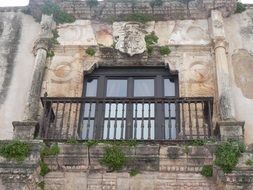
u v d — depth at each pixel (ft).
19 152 33.86
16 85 42.14
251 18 45.91
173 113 39.55
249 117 39.40
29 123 36.88
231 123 36.14
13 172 33.09
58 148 34.73
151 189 33.78
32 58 43.78
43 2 46.19
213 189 33.60
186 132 37.91
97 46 43.78
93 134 37.06
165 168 34.17
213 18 44.78
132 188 33.86
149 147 34.37
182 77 41.75
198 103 38.52
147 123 38.55
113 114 39.29
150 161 34.22
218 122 36.29
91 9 45.91
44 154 34.47
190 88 41.09
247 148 33.94
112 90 42.22
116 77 42.91
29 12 47.24
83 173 34.50
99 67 43.42
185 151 34.22
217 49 42.39
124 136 37.76
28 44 44.86
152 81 42.60
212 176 33.78
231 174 32.55
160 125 38.14
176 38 44.42
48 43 43.78
